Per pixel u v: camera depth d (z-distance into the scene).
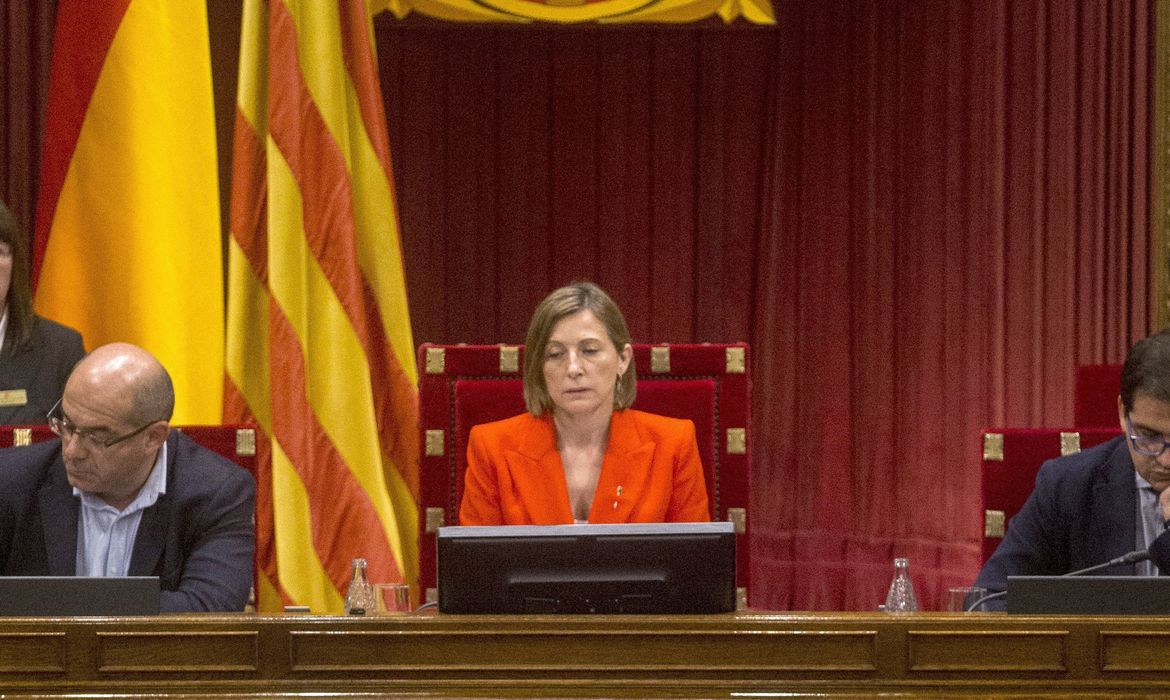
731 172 21.17
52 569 7.58
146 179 13.11
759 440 21.11
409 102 20.88
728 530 5.85
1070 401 17.48
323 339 13.30
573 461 9.00
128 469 7.39
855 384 20.27
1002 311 18.25
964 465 18.69
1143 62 17.03
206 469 8.03
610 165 21.25
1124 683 5.53
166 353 13.06
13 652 5.48
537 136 21.17
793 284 20.88
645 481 8.89
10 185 16.69
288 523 12.88
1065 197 17.56
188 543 7.88
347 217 13.49
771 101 21.06
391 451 14.05
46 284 12.97
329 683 5.51
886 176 19.83
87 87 13.12
